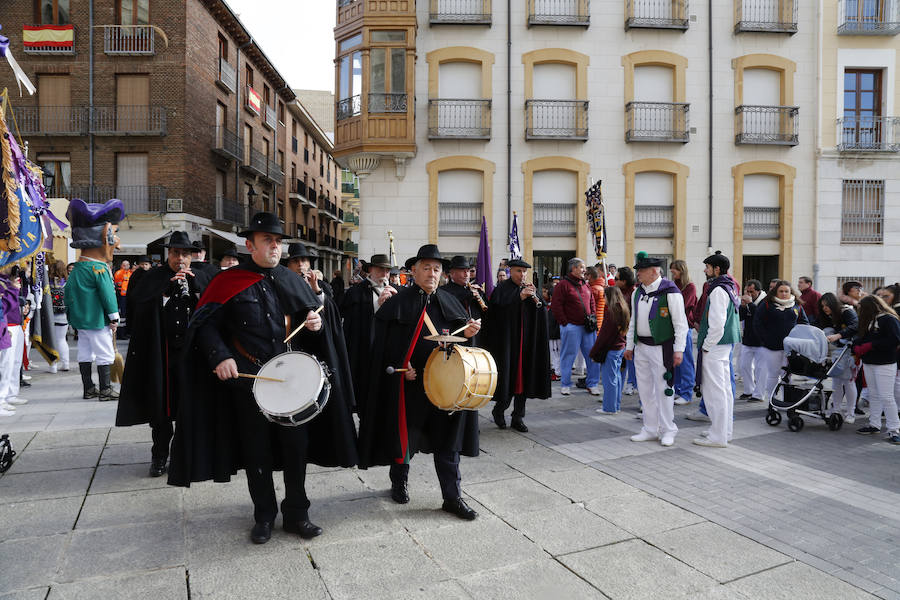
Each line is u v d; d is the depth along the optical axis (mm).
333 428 3963
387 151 16891
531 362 6707
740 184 18125
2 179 4582
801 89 18266
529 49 17672
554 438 6430
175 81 22859
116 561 3479
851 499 4613
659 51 17891
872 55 18328
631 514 4277
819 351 6926
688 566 3498
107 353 7828
